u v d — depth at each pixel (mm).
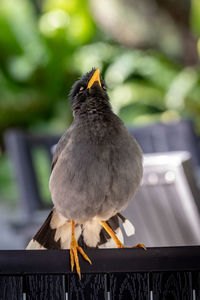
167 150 9258
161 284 2996
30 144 8992
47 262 3010
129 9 17812
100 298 3002
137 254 3016
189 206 4430
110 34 18547
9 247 8906
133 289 2996
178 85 15680
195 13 16438
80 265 3002
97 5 17656
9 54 17234
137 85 16016
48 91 17656
